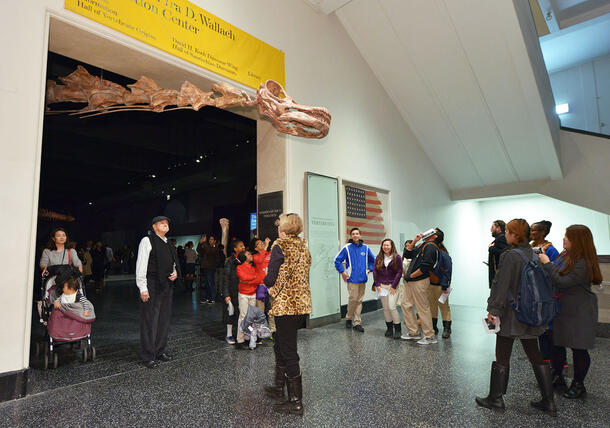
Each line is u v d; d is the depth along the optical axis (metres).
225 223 5.92
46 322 3.87
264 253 4.79
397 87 8.77
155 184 18.09
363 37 8.00
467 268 11.53
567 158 9.43
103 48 4.29
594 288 5.23
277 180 6.17
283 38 6.30
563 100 13.55
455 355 4.22
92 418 2.61
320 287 6.23
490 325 2.78
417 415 2.62
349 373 3.58
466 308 8.27
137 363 3.94
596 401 2.88
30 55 3.41
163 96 4.45
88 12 3.89
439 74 8.15
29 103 3.35
